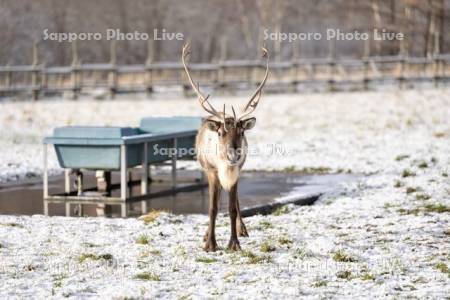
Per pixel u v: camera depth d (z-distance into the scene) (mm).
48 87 48906
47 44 72438
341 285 12805
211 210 15211
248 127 14875
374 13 73625
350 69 58344
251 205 20281
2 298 12078
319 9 79125
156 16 79312
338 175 25281
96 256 14414
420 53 71250
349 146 31094
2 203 20781
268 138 34031
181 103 44750
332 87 49562
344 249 15141
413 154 28188
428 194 20938
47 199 21234
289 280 13055
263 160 28250
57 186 23500
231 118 14750
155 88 52781
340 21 78688
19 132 35312
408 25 68875
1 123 38031
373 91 48656
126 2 78750
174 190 22703
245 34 77250
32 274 13445
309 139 33469
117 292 12258
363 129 35969
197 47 80688
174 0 81875
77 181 22188
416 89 48812
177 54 80625
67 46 74000
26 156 28641
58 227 17219
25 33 71812
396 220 17969
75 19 75938
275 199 21125
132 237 16250
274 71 56656
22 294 12320
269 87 49625
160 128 23812
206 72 56219
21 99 48125
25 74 53469
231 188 15016
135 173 26391
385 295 12281
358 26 75500
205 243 15289
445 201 20078
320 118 39719
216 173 15242
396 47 69812
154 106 43844
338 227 17344
